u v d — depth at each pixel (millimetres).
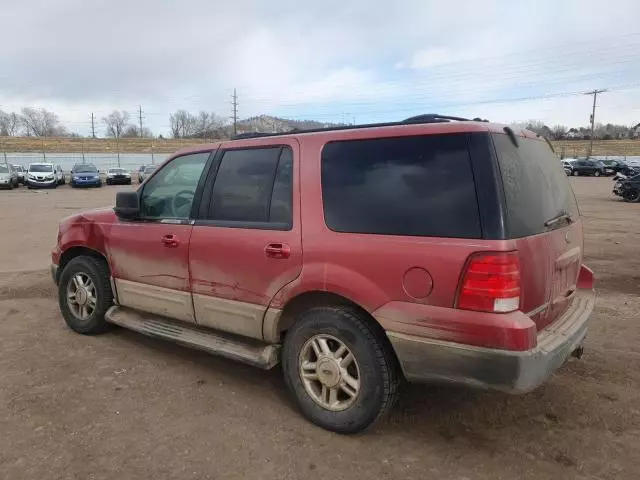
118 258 4559
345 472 2840
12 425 3297
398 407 3584
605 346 4715
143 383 3947
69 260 5289
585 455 3012
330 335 3188
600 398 3707
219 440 3146
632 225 14219
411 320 2846
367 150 3139
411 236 2875
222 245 3686
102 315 4875
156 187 4324
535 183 3090
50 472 2811
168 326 4270
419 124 3025
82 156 58125
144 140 90938
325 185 3250
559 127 112875
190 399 3688
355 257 3043
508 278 2621
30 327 5281
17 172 36438
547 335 2998
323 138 3340
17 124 101312
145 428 3277
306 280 3238
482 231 2672
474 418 3439
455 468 2887
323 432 3250
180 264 3996
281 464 2908
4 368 4207
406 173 2965
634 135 110062
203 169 3984
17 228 13820
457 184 2783
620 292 6672
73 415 3434
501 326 2598
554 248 3115
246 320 3627
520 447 3096
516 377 2602
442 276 2748
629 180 23156
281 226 3410
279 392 3820
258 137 3750
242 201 3684
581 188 33094
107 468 2852
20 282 7367
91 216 4879
